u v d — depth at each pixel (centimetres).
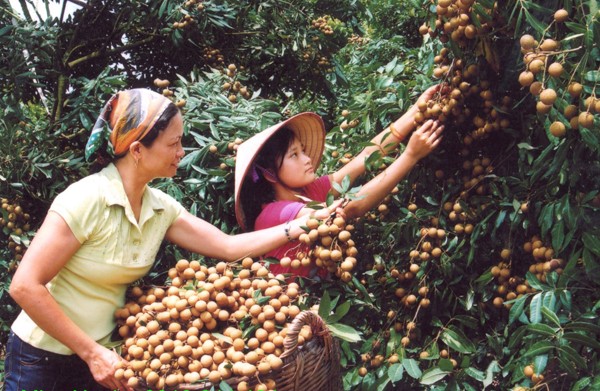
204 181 269
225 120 284
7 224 305
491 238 220
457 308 238
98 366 176
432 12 216
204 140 282
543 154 187
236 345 172
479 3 189
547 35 173
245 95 341
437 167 240
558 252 191
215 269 199
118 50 465
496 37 210
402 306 239
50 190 316
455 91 216
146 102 183
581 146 177
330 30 516
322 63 523
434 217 235
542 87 164
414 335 229
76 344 175
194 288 192
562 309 190
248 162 223
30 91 412
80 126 372
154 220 198
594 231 184
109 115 188
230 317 188
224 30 485
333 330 188
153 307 187
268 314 179
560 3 181
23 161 308
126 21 468
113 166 190
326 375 180
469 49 213
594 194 182
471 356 220
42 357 185
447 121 224
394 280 243
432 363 223
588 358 184
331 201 211
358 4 530
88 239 181
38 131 328
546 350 174
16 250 306
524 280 214
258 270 197
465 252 230
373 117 260
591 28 158
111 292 190
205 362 171
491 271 215
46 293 172
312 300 223
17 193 304
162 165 188
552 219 193
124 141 183
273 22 503
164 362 172
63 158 323
